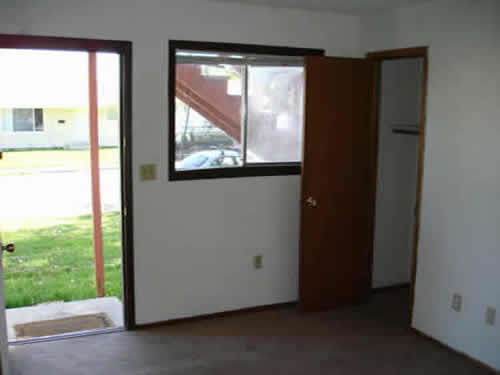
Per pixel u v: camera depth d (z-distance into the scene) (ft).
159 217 12.19
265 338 12.00
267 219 13.41
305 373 10.41
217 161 12.86
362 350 11.44
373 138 13.87
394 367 10.70
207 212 12.68
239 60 12.67
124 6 11.10
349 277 13.91
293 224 13.74
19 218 21.29
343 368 10.64
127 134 11.57
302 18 12.96
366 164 13.56
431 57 11.56
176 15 11.62
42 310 14.28
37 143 21.50
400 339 12.02
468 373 10.46
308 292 13.43
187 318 12.87
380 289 15.19
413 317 12.49
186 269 12.67
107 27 11.03
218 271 13.04
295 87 13.46
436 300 11.79
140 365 10.62
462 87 10.83
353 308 13.92
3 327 9.17
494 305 10.42
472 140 10.67
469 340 11.04
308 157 12.73
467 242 10.93
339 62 12.71
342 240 13.60
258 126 13.20
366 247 14.01
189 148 12.51
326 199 13.16
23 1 10.27
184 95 12.26
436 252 11.71
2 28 10.21
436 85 11.48
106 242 20.42
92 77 15.52
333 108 12.85
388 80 14.12
